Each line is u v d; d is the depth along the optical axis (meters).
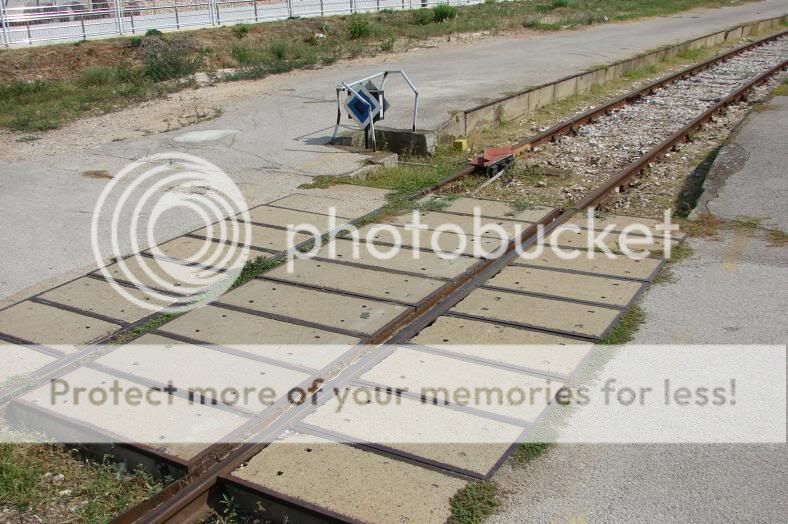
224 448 4.62
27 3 31.39
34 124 15.25
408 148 12.34
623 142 12.91
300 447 4.61
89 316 6.58
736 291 6.60
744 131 12.48
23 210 9.64
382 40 27.31
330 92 17.30
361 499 4.13
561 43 25.91
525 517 4.00
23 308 6.78
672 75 19.16
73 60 22.50
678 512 4.00
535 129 14.52
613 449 4.53
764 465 4.33
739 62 22.47
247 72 20.61
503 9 37.56
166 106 16.75
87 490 4.49
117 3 27.08
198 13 31.58
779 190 9.29
